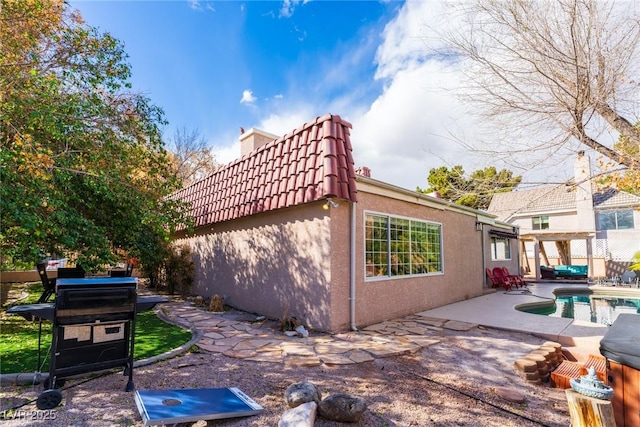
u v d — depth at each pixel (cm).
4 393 438
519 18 560
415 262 1067
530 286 1855
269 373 527
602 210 2452
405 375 536
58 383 463
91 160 759
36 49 687
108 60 800
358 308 829
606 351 371
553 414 431
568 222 2642
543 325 838
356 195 793
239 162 1127
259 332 769
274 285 918
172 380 490
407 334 766
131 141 832
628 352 349
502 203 2778
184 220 998
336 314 771
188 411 368
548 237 2255
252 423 379
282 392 462
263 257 969
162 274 1558
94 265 776
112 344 472
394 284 955
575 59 530
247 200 991
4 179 580
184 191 1526
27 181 611
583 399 296
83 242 770
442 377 534
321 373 533
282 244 902
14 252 704
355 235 830
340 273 789
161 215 899
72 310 423
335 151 770
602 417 285
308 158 811
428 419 405
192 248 1388
